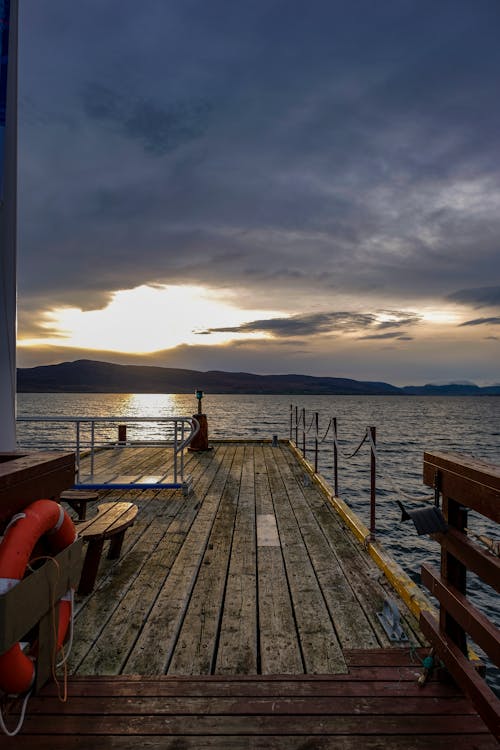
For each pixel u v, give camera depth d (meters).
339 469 22.98
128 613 3.48
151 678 2.60
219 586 3.99
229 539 5.23
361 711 2.29
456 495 2.30
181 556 4.70
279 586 4.00
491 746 2.05
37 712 2.28
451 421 84.81
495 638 1.88
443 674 2.54
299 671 2.70
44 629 2.47
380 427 64.12
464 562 2.21
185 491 7.26
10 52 3.58
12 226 3.63
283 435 42.72
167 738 2.10
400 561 9.88
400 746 2.04
